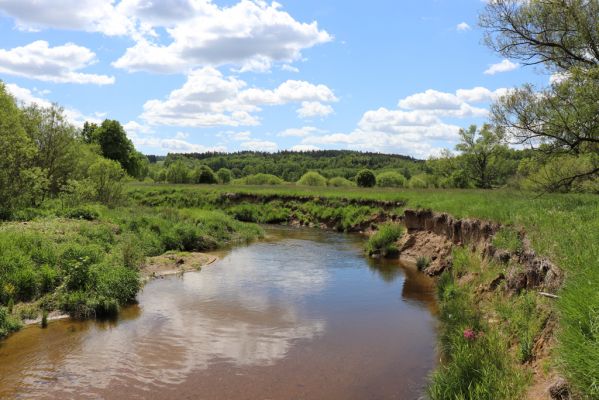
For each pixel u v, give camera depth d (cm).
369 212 3284
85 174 3127
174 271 1820
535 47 1550
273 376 887
